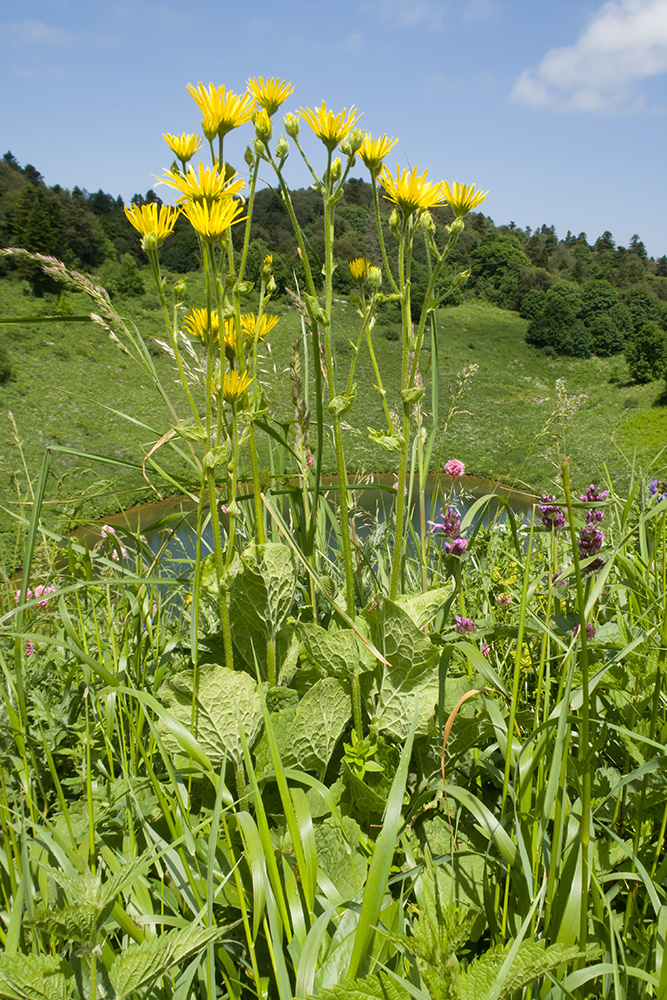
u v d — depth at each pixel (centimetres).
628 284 8469
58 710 188
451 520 196
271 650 173
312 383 278
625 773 150
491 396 2917
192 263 4038
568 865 111
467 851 134
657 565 201
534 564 262
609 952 115
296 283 227
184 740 131
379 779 160
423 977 88
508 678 189
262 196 4897
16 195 5859
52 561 218
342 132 148
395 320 2953
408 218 152
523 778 126
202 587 171
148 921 117
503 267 6931
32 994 89
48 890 123
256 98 151
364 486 217
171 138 141
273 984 123
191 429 144
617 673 161
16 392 2609
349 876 136
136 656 192
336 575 262
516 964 94
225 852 134
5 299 4375
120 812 150
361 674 172
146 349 183
